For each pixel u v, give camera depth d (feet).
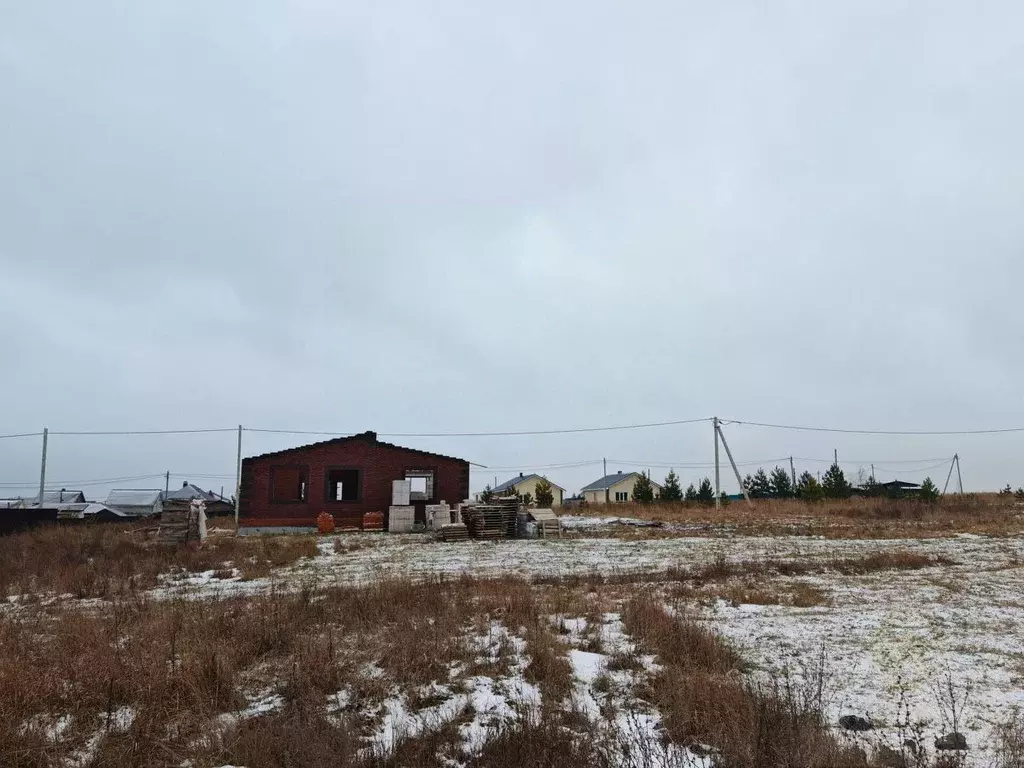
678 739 19.02
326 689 23.11
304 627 30.60
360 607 34.30
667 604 38.01
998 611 36.27
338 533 101.09
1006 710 21.68
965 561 57.57
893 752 18.19
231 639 28.45
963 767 17.31
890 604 38.32
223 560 64.95
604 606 37.04
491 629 30.76
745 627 32.83
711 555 63.21
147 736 18.97
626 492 267.80
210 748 18.21
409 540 85.76
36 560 62.08
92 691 22.09
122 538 88.07
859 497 165.07
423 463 111.24
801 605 38.11
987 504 128.26
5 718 19.39
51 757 17.84
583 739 18.48
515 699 22.29
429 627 29.76
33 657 25.44
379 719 20.85
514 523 87.35
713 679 22.65
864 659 27.45
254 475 108.17
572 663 26.21
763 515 118.73
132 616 33.86
